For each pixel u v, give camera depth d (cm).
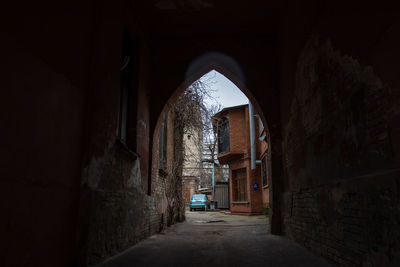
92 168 414
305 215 555
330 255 425
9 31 254
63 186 347
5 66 249
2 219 246
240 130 1814
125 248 542
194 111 1225
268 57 838
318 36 467
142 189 687
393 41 264
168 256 495
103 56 459
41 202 302
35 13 293
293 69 642
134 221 602
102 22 457
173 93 827
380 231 289
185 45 850
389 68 272
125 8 609
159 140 906
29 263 281
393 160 271
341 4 377
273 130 793
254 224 1088
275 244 608
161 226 872
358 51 334
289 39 673
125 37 694
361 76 329
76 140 381
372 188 302
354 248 347
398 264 258
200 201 2584
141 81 718
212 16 762
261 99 813
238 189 1880
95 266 407
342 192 380
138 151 664
